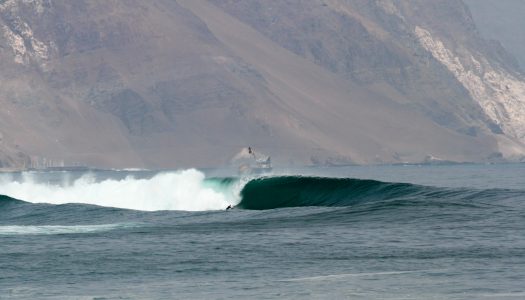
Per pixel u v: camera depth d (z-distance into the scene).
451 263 133.50
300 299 113.31
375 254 143.38
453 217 180.50
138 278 129.12
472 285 117.75
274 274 129.75
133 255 147.12
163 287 122.62
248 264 137.75
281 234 167.75
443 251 143.75
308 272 130.50
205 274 131.00
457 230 165.25
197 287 122.06
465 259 136.25
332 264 136.12
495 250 142.88
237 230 176.25
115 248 154.88
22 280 129.00
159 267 136.75
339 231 169.38
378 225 175.38
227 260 141.12
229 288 120.88
